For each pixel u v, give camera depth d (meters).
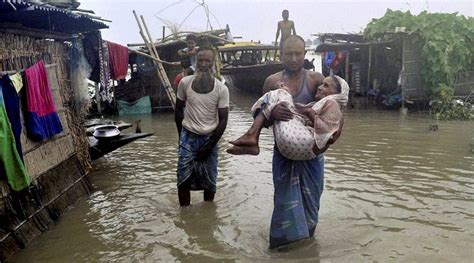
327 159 8.14
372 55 17.97
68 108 7.09
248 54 23.86
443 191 6.10
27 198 5.05
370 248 4.38
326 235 4.71
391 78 16.92
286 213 4.26
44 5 5.81
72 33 7.72
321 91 4.19
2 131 4.41
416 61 15.18
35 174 5.39
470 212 5.29
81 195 6.46
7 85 4.67
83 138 7.80
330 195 6.05
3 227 4.50
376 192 6.13
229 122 13.82
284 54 4.37
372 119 13.41
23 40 5.62
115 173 7.82
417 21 14.86
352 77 19.78
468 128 11.38
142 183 7.10
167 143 10.53
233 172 7.48
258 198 6.07
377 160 8.00
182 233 4.97
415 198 5.84
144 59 16.89
